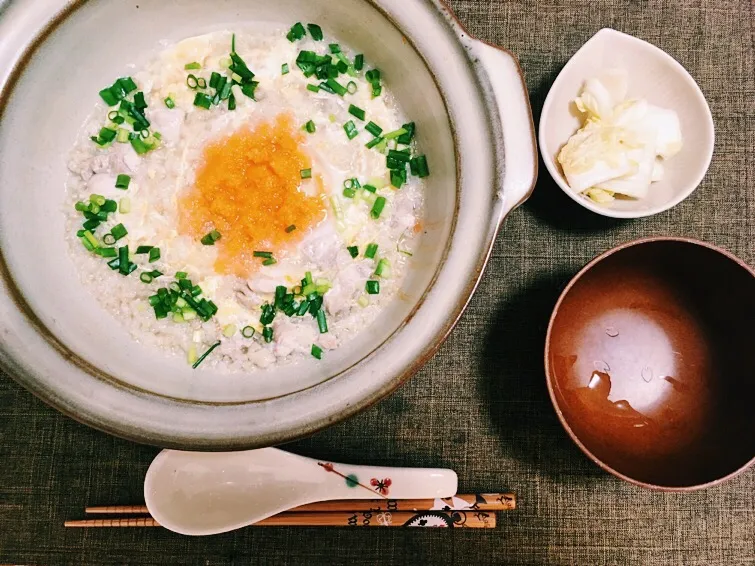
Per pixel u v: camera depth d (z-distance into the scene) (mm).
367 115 317
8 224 268
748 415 301
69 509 324
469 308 333
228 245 308
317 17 307
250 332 305
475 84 256
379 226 313
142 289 308
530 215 335
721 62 340
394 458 327
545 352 290
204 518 316
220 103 313
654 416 323
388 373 250
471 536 330
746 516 333
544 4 337
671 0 340
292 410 252
